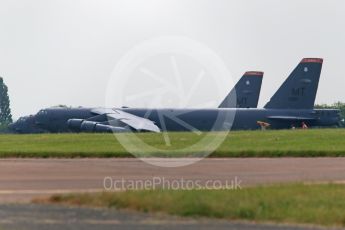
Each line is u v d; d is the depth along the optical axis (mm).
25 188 102438
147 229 70188
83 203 84750
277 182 109688
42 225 70875
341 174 128250
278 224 75062
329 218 77188
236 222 75562
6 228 68812
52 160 158875
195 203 80875
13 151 173500
